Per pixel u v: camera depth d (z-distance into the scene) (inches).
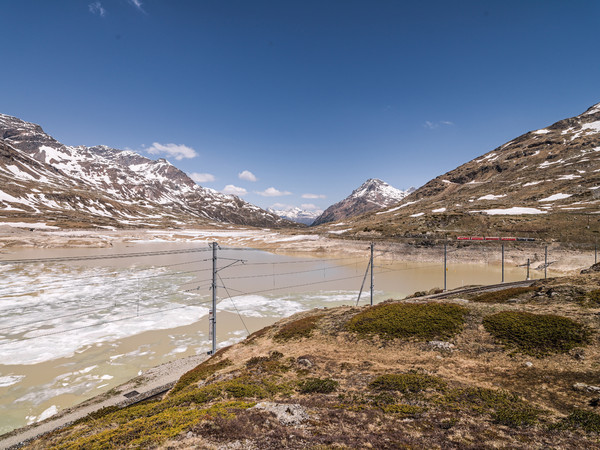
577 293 1353.3
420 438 518.0
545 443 494.0
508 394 690.2
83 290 2962.6
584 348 868.6
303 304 2578.7
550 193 6983.3
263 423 573.9
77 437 685.9
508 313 1162.6
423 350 1048.2
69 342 1811.0
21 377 1435.8
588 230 4379.9
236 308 2458.2
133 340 1844.2
